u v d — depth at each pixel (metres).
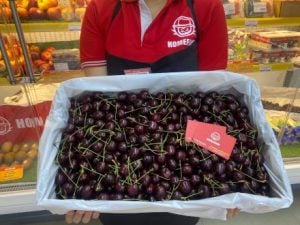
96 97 0.51
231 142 0.45
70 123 0.48
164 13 0.57
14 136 0.87
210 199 0.39
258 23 1.00
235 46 1.10
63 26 0.86
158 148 0.44
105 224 0.66
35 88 0.88
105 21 0.59
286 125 0.94
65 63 0.93
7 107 0.84
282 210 0.99
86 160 0.43
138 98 0.51
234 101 0.51
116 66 0.61
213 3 0.58
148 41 0.58
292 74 1.11
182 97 0.51
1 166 0.85
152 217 0.63
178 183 0.41
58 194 0.42
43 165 0.42
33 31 0.86
